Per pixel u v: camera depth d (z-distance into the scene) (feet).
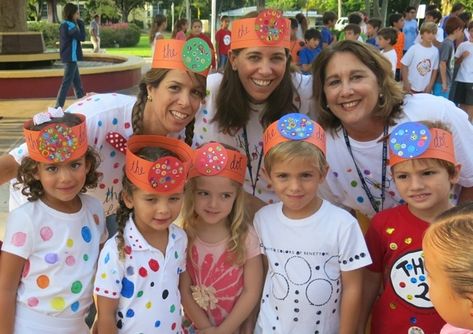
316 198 8.24
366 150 8.74
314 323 7.91
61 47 33.76
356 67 8.18
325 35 39.27
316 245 7.88
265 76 8.71
